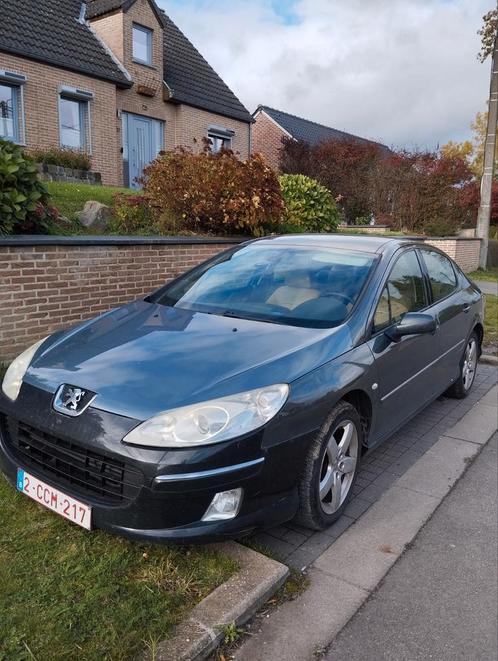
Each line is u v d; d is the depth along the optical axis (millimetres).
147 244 6301
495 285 13914
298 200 10422
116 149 16828
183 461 2461
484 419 5004
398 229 21250
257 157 8383
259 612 2553
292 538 3115
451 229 20266
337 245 4273
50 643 2188
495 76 16922
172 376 2764
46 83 14727
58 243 5375
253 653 2326
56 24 15914
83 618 2322
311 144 28422
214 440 2512
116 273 6023
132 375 2785
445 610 2621
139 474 2477
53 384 2836
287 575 2748
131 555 2729
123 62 16844
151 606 2410
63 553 2707
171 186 8492
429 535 3209
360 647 2387
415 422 4906
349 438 3252
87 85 15688
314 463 2920
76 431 2627
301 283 3834
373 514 3404
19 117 14391
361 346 3359
